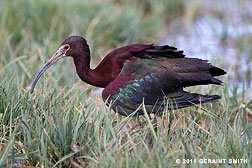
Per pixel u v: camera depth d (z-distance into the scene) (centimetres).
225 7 2347
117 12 1955
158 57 1054
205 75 1020
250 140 934
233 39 1934
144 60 1045
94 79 1101
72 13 1838
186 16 2167
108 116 973
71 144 910
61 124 942
